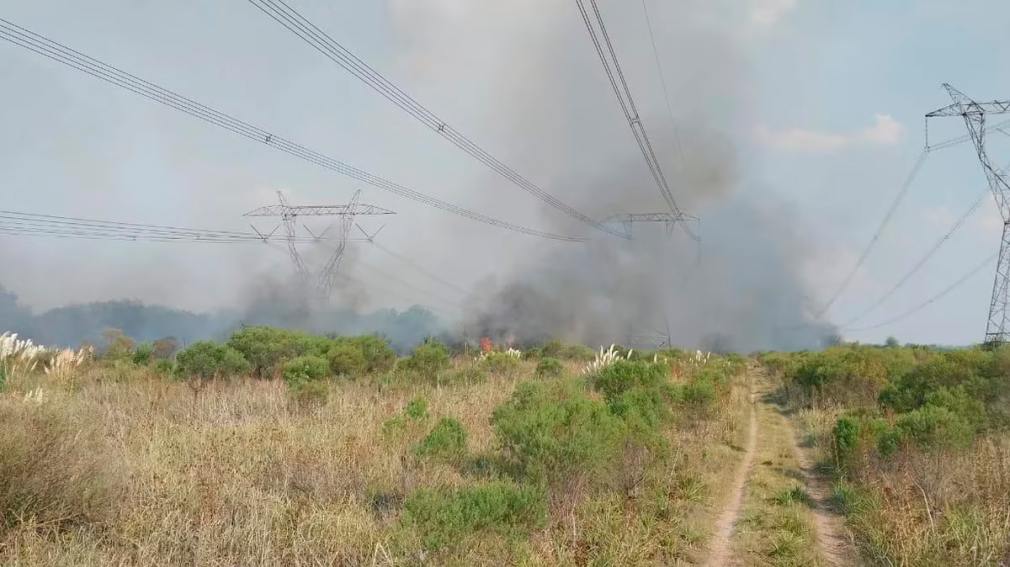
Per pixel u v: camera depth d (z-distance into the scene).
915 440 12.33
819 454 15.50
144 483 8.34
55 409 7.85
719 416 20.70
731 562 8.30
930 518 8.58
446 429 11.84
